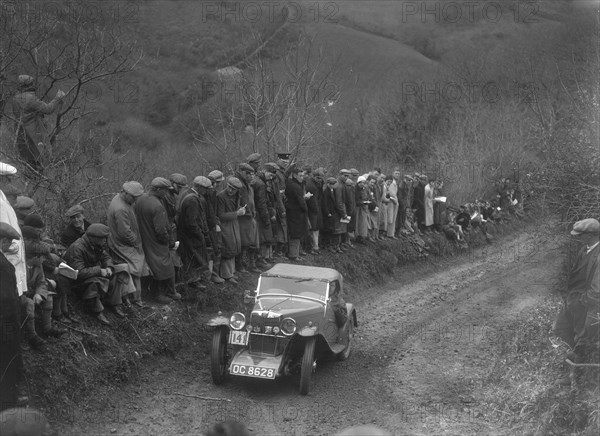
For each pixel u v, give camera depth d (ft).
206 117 77.25
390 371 38.14
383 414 31.86
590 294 29.84
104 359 31.94
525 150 102.53
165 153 69.31
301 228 52.19
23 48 40.29
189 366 35.78
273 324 33.45
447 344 43.45
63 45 43.78
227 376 35.06
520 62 126.11
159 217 36.99
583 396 29.43
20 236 27.68
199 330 39.06
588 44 98.27
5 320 25.58
